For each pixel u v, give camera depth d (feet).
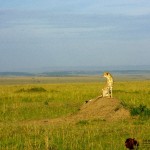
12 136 49.75
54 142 44.75
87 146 42.47
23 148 42.68
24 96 118.62
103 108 69.31
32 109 83.46
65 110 81.05
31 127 56.49
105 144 43.60
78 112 71.67
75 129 53.47
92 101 73.82
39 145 43.09
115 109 68.39
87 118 65.62
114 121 61.26
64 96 117.50
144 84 207.51
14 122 65.36
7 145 44.52
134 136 47.03
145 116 64.23
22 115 74.79
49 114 75.77
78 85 210.18
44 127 56.29
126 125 56.13
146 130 51.31
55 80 497.87
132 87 169.48
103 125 56.80
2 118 70.95
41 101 103.35
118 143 43.52
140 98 103.65
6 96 119.14
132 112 65.87
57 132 50.67
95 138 46.80
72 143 43.83
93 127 54.75
